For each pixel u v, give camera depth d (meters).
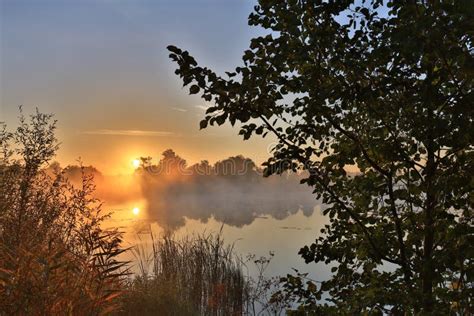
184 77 3.12
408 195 3.32
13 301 3.21
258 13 3.23
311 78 3.19
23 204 5.63
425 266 2.96
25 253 3.57
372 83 3.23
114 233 3.93
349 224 3.64
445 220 3.14
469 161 3.01
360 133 3.61
